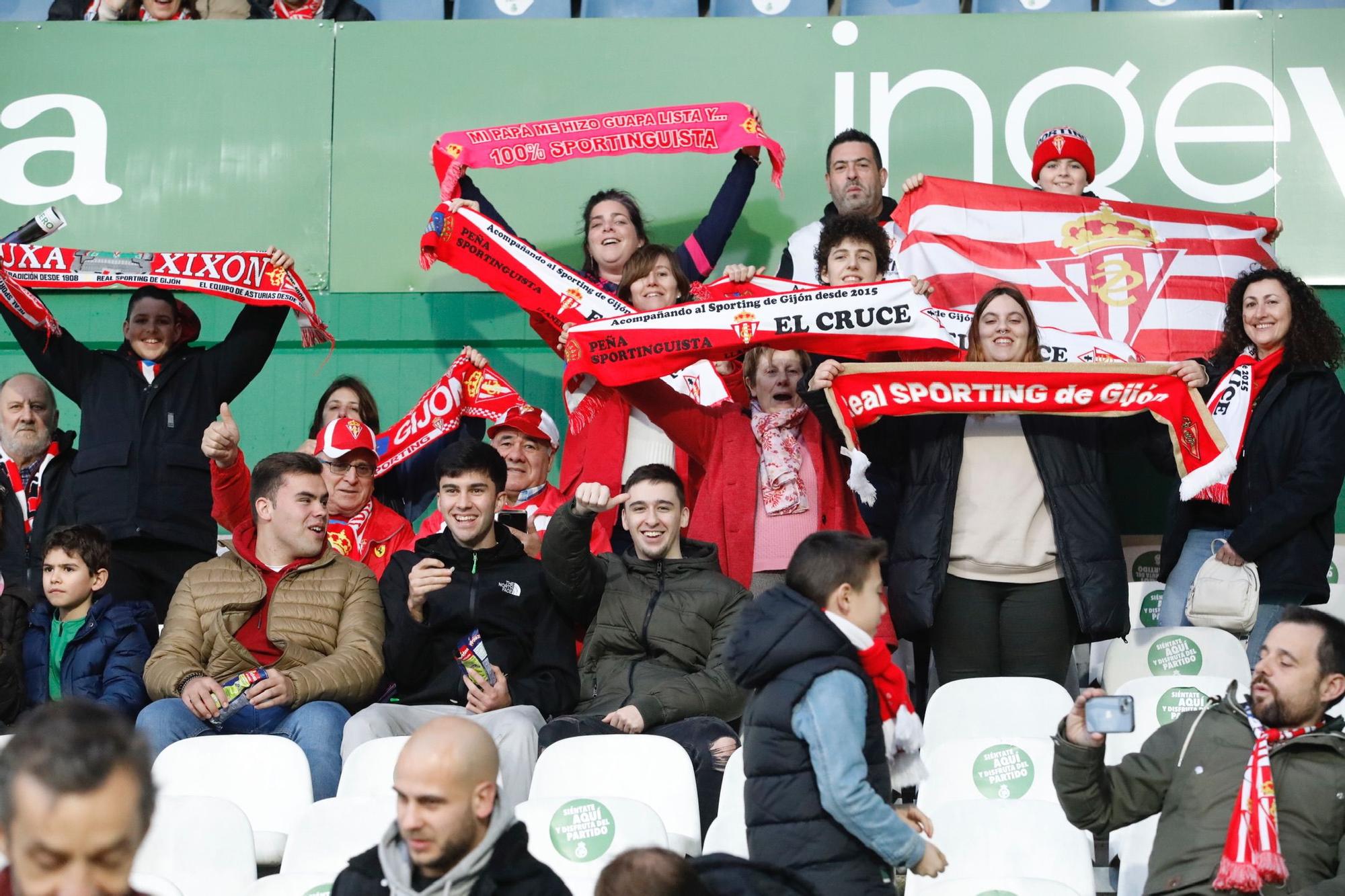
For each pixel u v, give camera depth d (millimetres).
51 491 23656
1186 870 13898
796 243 26234
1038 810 15891
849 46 28359
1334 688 13992
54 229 23844
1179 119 27875
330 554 20781
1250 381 22047
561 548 19672
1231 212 27641
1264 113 27797
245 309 24422
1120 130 27875
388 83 28812
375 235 28609
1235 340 22969
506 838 11414
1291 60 27875
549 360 28312
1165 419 20453
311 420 28359
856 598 13258
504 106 28594
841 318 22078
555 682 19750
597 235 25828
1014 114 28031
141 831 7547
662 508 20406
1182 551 22391
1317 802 13945
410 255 28562
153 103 28891
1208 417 20500
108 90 28906
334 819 15797
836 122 28234
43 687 20844
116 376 23781
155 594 23219
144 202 28641
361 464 23906
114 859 7461
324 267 28594
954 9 29953
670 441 23734
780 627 13000
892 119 28156
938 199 25984
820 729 12555
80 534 21016
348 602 20453
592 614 20359
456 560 20219
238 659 19797
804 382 21188
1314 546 21500
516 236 26516
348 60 28875
